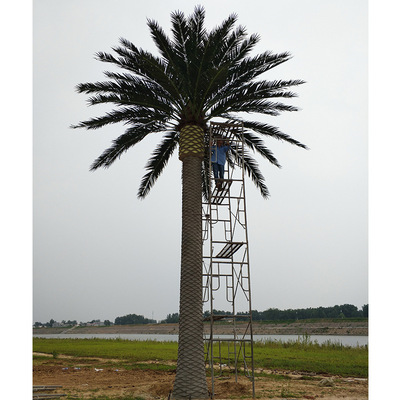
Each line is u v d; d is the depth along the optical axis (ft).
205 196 56.90
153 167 50.98
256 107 44.11
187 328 37.04
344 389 39.11
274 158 50.14
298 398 34.35
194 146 41.45
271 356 70.13
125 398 34.09
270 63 42.68
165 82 39.42
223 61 42.27
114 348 95.25
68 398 33.88
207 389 36.09
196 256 38.96
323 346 88.48
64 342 127.95
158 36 39.60
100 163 48.55
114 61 41.60
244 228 39.52
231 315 36.96
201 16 42.27
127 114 44.24
